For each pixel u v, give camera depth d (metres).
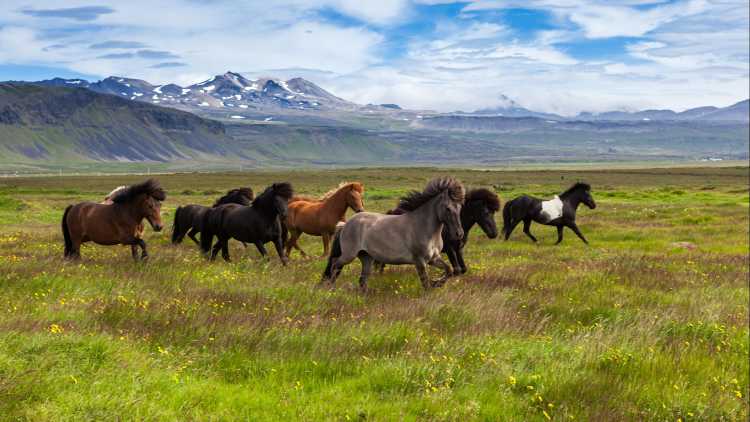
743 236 30.45
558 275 15.99
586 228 32.94
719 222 36.19
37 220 37.59
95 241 16.53
